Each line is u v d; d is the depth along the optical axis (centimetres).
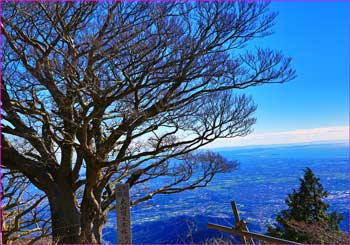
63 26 654
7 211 945
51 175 851
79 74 659
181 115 879
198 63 733
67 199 842
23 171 820
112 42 627
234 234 542
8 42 649
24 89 700
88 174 824
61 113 753
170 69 721
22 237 900
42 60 627
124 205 483
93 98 685
